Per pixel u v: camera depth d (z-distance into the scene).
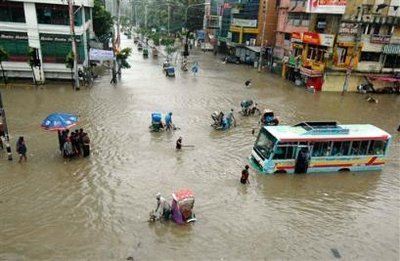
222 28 74.94
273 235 14.80
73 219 14.87
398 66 46.09
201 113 30.92
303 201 17.78
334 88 44.38
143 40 90.75
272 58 60.12
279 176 20.08
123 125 26.27
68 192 16.88
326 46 42.97
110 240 13.71
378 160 21.62
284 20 55.88
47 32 36.09
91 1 48.25
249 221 15.65
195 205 16.48
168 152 22.12
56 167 19.20
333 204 17.73
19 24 35.22
